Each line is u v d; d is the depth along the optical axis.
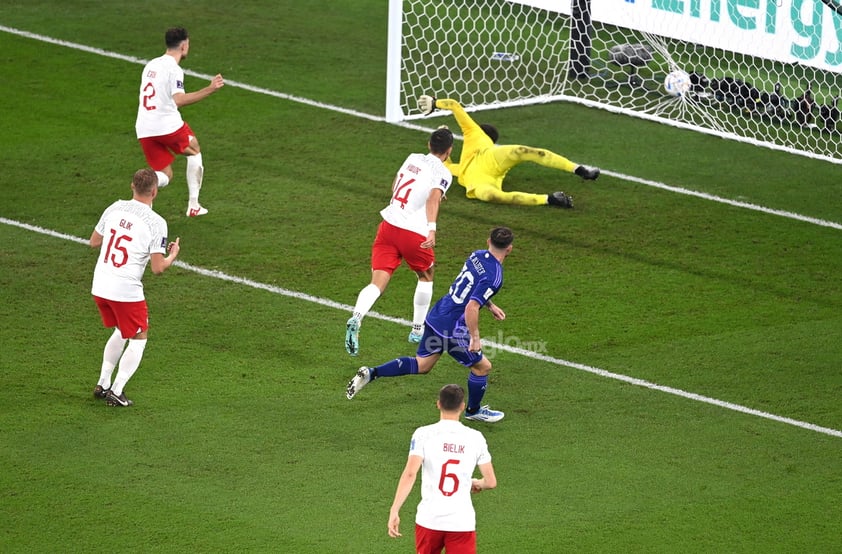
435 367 43.28
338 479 36.25
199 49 76.00
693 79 72.50
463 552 29.62
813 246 54.25
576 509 35.12
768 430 39.72
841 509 35.50
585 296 48.59
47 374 41.38
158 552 32.34
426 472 29.66
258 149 62.16
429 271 43.91
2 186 56.69
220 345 43.81
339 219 54.72
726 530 34.31
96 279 39.06
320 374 42.22
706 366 43.62
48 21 79.62
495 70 75.06
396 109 66.50
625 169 62.09
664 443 38.75
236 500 34.94
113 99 67.69
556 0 79.44
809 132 68.62
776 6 73.00
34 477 35.59
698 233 55.00
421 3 84.50
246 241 52.22
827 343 45.50
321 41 79.19
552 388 41.88
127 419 38.94
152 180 39.31
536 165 62.16
